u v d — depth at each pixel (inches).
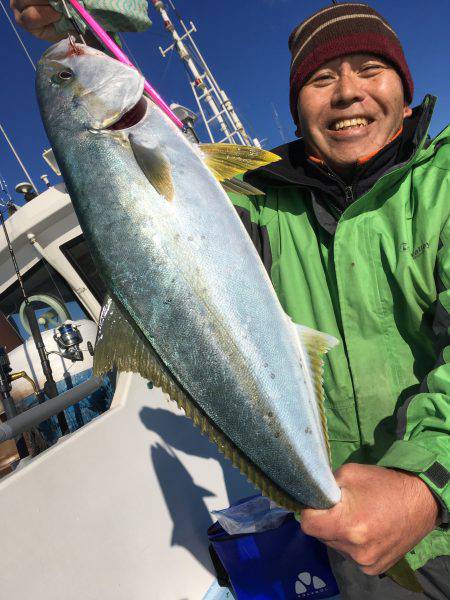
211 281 16.0
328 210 24.3
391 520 13.9
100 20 25.1
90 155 17.2
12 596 21.5
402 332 21.9
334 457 23.5
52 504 24.7
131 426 31.4
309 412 16.5
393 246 21.6
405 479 14.5
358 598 23.9
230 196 27.2
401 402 21.6
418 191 21.3
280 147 27.0
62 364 45.8
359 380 22.0
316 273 24.0
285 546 28.4
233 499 37.1
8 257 50.7
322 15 24.0
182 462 34.0
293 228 25.0
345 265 22.3
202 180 16.8
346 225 22.5
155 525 29.7
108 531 26.9
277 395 16.1
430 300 20.6
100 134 17.3
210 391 16.2
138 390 33.5
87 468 27.3
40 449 37.6
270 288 16.6
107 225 16.8
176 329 16.2
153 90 18.6
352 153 23.2
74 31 25.4
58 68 18.8
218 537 29.8
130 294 16.5
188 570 30.5
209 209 16.4
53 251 50.4
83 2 23.3
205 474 35.5
